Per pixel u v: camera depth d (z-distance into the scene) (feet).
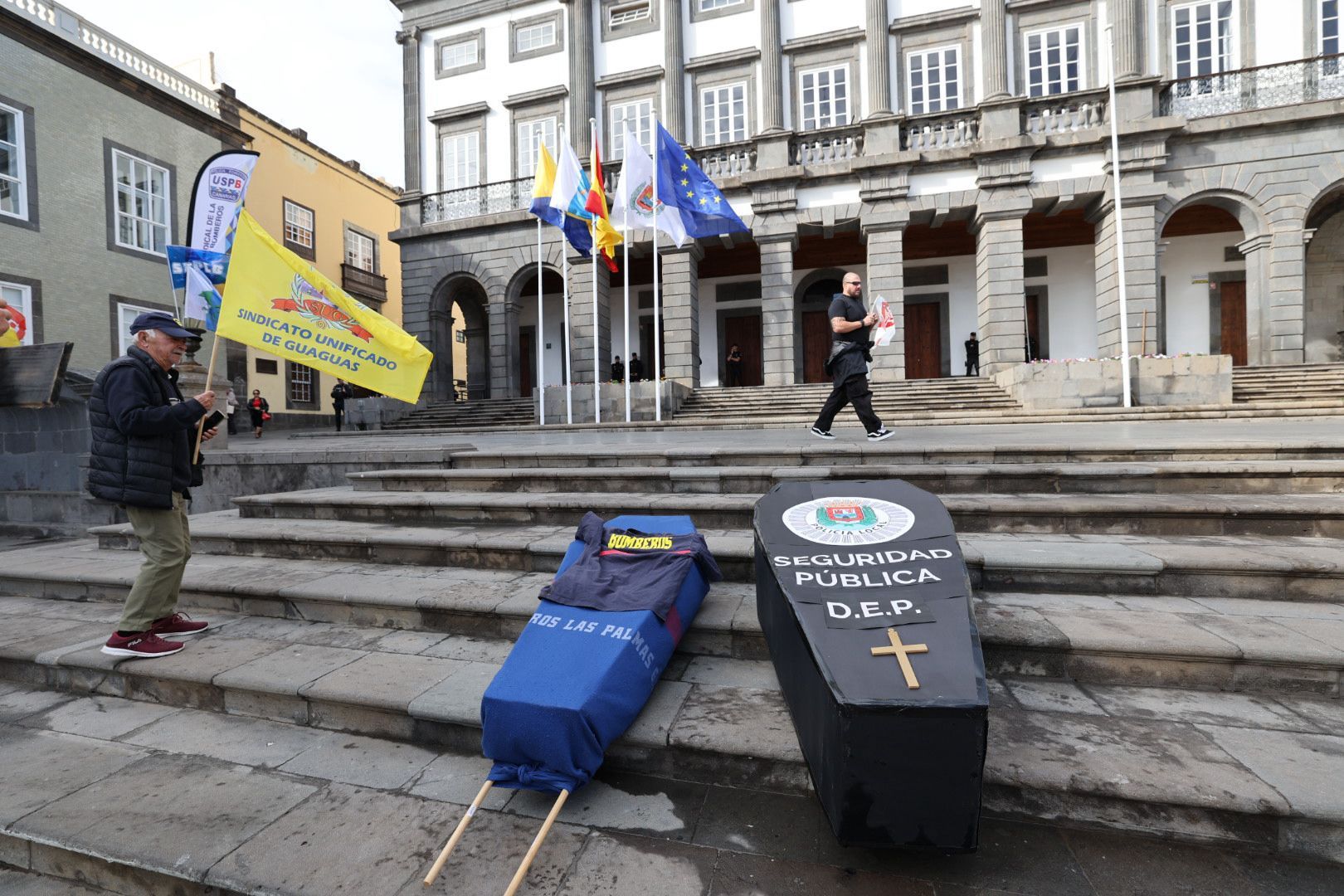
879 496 9.34
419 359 14.08
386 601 11.80
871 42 57.16
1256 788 6.54
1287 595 10.49
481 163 69.26
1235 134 49.44
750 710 8.44
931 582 7.58
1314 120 48.01
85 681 10.89
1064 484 15.29
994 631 9.20
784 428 38.52
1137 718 8.02
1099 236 53.11
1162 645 8.69
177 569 11.20
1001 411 39.14
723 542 12.92
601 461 19.95
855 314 21.81
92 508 24.97
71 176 52.42
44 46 50.49
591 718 7.23
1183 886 6.15
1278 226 48.88
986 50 54.95
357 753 8.82
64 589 14.79
